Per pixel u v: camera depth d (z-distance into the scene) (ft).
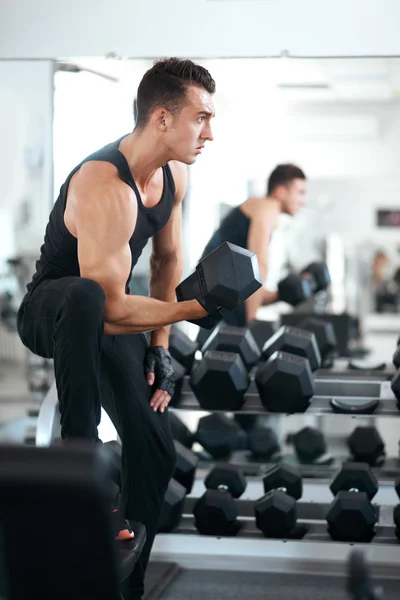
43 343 7.11
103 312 6.47
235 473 9.78
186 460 9.87
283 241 16.92
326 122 15.66
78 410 6.32
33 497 3.23
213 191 14.78
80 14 10.67
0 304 16.24
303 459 12.65
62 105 12.38
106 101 12.21
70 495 3.21
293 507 9.02
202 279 6.64
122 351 7.45
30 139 12.84
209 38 10.50
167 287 8.26
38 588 3.49
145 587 8.68
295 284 16.02
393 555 9.05
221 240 14.92
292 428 15.05
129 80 11.77
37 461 3.22
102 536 3.33
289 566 9.43
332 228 17.58
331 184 16.97
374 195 17.67
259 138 15.17
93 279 6.64
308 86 13.91
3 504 3.26
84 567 3.42
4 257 15.44
